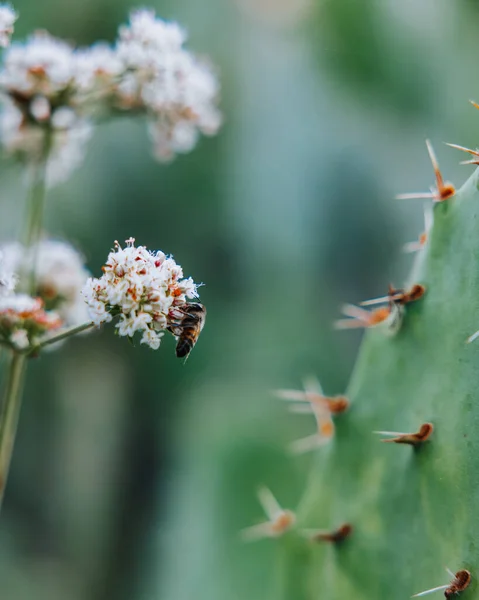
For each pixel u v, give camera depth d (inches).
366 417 13.3
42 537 28.2
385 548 13.0
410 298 12.9
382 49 27.9
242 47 28.7
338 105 28.9
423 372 12.8
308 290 28.3
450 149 27.9
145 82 14.6
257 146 28.3
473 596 12.0
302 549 13.8
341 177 28.7
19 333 12.5
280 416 23.0
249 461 21.0
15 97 14.3
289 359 27.1
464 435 12.3
